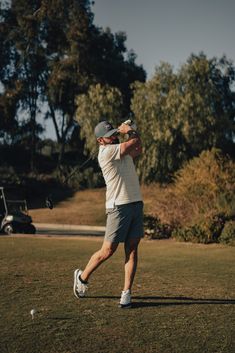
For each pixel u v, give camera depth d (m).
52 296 5.57
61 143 56.56
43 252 10.24
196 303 5.26
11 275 6.99
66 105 56.03
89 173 48.81
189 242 15.84
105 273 7.21
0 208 24.00
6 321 4.54
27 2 55.53
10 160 55.97
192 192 18.34
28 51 54.47
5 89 55.22
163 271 7.55
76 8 53.94
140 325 4.43
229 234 14.83
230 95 44.47
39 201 45.19
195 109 40.81
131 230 5.29
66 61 52.50
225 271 7.58
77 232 29.17
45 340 4.02
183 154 41.91
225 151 42.97
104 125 5.32
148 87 42.00
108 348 3.86
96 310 4.94
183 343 3.96
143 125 42.09
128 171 5.29
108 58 57.69
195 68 40.94
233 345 3.92
